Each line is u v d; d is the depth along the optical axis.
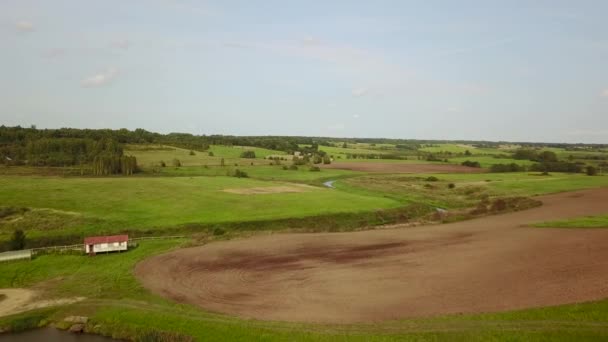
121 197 89.94
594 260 44.84
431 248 55.19
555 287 37.91
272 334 31.31
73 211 76.19
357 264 49.22
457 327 31.16
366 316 34.41
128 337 33.25
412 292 39.38
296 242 60.34
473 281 41.38
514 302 35.28
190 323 33.75
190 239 62.34
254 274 46.34
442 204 98.75
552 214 78.31
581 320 30.91
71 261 52.00
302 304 37.59
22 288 43.81
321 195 100.19
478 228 67.56
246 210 80.94
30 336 33.88
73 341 32.97
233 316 35.19
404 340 29.70
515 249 51.94
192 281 44.38
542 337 28.92
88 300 39.78
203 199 90.81
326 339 30.30
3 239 61.59
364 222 78.06
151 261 51.50
